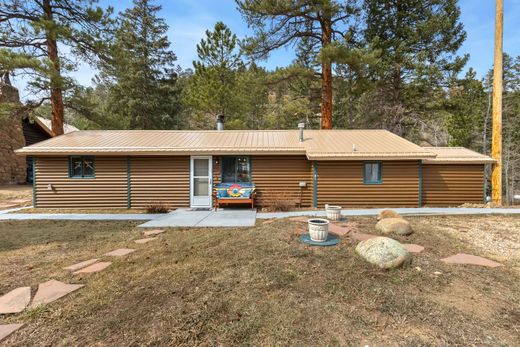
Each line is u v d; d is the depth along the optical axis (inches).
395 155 366.0
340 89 636.7
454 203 402.9
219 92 719.7
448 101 587.5
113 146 394.9
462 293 132.4
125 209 398.0
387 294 130.5
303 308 119.0
